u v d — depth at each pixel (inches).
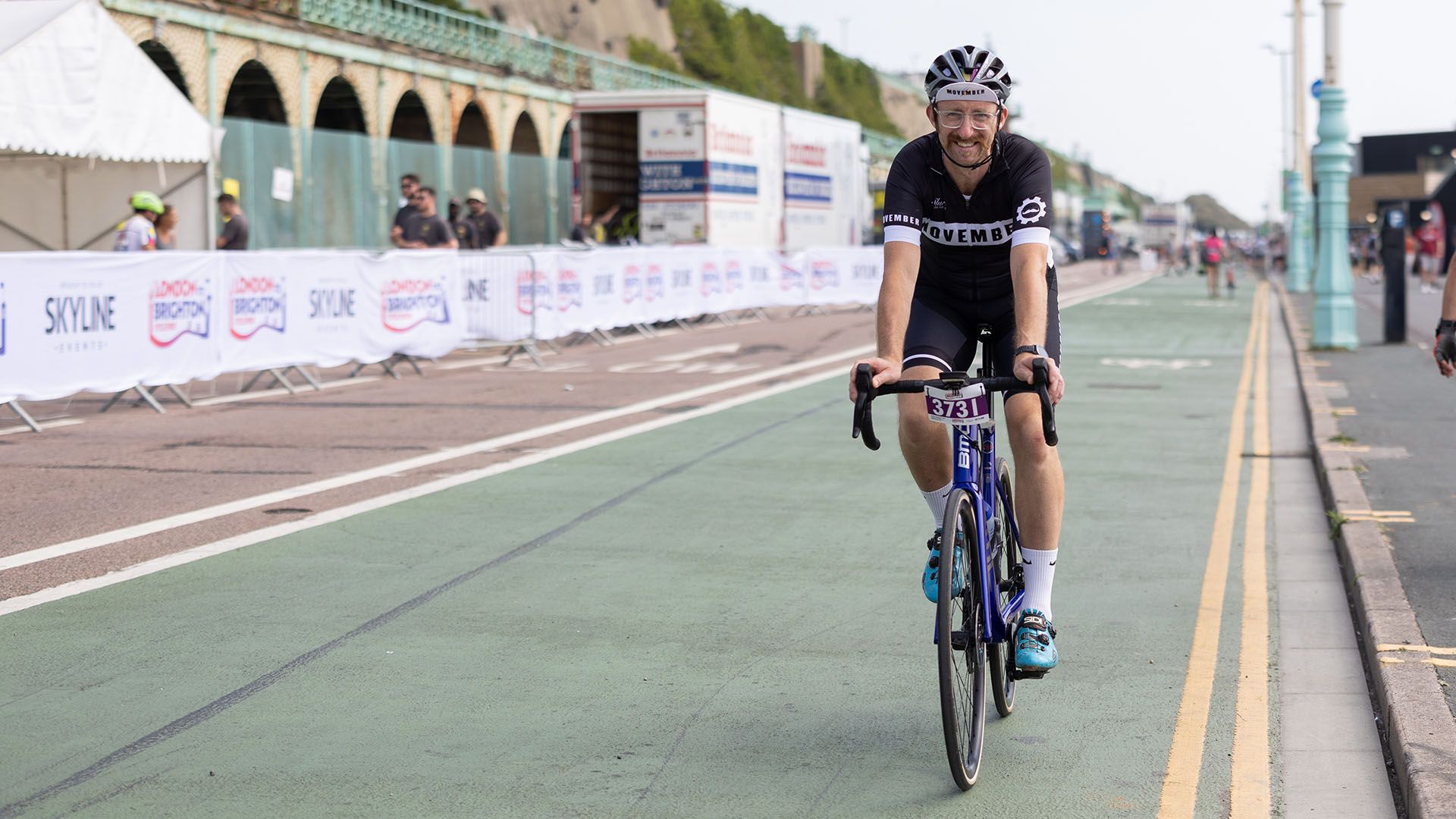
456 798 147.8
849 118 4138.8
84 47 526.9
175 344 464.8
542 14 2773.1
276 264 507.5
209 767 155.9
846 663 196.5
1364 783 155.5
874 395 144.3
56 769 155.1
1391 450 365.1
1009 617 161.8
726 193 997.2
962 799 148.8
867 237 1384.1
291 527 282.8
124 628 210.8
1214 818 144.5
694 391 536.1
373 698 179.9
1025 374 140.4
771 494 321.7
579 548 267.3
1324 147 697.0
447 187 1189.1
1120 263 2512.3
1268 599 235.5
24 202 619.2
